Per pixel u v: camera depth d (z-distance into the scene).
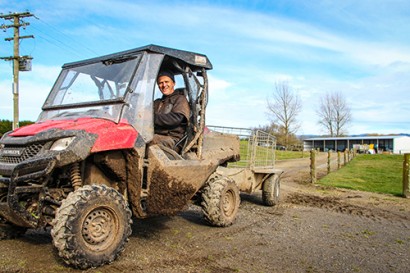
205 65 5.95
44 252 4.44
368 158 34.06
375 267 4.61
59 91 5.60
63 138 4.09
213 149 6.68
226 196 6.31
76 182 4.26
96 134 4.20
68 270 3.89
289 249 5.18
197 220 6.73
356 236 6.14
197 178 5.51
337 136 83.69
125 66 5.09
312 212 8.20
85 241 3.96
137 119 4.78
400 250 5.43
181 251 4.82
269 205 8.80
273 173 8.84
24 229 5.02
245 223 6.70
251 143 8.41
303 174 18.17
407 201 10.40
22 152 4.14
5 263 4.00
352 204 9.59
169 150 5.28
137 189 4.66
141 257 4.47
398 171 20.14
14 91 31.56
